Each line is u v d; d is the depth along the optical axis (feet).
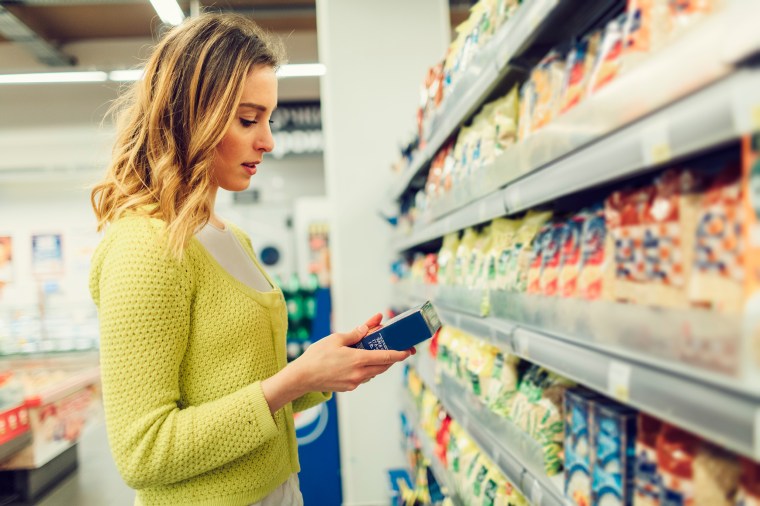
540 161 3.26
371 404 10.77
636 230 2.58
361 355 3.62
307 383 3.50
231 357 3.62
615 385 2.44
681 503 2.30
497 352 5.03
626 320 2.43
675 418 2.02
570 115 2.83
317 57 21.88
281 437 3.98
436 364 7.06
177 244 3.29
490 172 4.38
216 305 3.59
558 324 3.24
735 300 1.95
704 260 2.11
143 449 3.10
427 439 7.34
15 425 10.45
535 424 3.84
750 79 1.61
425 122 7.14
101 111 23.06
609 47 2.79
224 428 3.24
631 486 2.72
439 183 6.67
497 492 4.69
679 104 1.93
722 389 1.81
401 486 8.48
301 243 21.99
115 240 3.36
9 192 23.86
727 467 2.16
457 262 6.11
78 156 22.99
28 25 19.27
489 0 4.92
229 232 4.18
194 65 3.57
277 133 23.29
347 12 10.93
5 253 23.80
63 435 12.15
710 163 2.27
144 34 21.30
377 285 10.93
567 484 3.28
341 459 11.03
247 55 3.67
